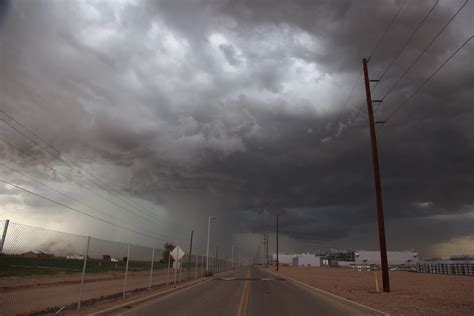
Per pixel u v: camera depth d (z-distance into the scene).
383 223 25.81
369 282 37.50
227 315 14.76
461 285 33.09
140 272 57.44
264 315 14.91
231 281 40.78
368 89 28.08
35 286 23.38
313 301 20.42
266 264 160.75
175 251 32.00
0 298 12.90
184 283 35.75
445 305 17.22
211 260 66.81
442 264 72.69
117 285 30.91
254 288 29.97
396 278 48.38
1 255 11.82
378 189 26.38
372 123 27.45
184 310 16.20
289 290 28.16
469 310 15.52
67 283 30.39
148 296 21.64
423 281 40.44
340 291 25.66
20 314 13.16
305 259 156.62
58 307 15.30
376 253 141.75
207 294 24.31
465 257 109.88
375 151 26.98
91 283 32.59
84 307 16.17
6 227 11.36
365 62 28.64
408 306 16.88
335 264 150.00
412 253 139.12
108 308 15.92
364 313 15.70
